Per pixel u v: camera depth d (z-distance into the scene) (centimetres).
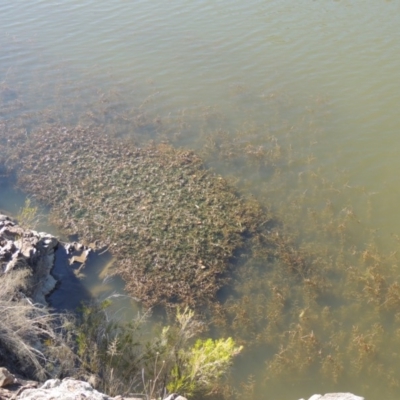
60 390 568
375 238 1144
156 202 1259
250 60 1892
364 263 1080
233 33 2094
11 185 1349
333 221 1192
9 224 1089
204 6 2372
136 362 751
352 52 1886
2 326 690
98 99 1733
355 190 1280
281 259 1098
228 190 1295
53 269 1063
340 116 1559
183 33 2127
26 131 1577
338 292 1020
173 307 991
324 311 973
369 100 1619
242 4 2359
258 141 1477
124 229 1175
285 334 939
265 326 959
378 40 1950
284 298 1004
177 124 1577
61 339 756
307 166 1373
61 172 1385
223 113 1616
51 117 1648
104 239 1154
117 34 2164
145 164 1400
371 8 2211
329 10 2228
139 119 1603
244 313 972
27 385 594
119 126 1578
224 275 1065
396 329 938
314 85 1719
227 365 783
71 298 1000
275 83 1745
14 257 941
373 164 1362
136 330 884
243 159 1410
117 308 988
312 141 1457
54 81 1858
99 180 1347
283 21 2162
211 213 1216
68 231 1182
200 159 1409
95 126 1586
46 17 2389
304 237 1158
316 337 930
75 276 1056
